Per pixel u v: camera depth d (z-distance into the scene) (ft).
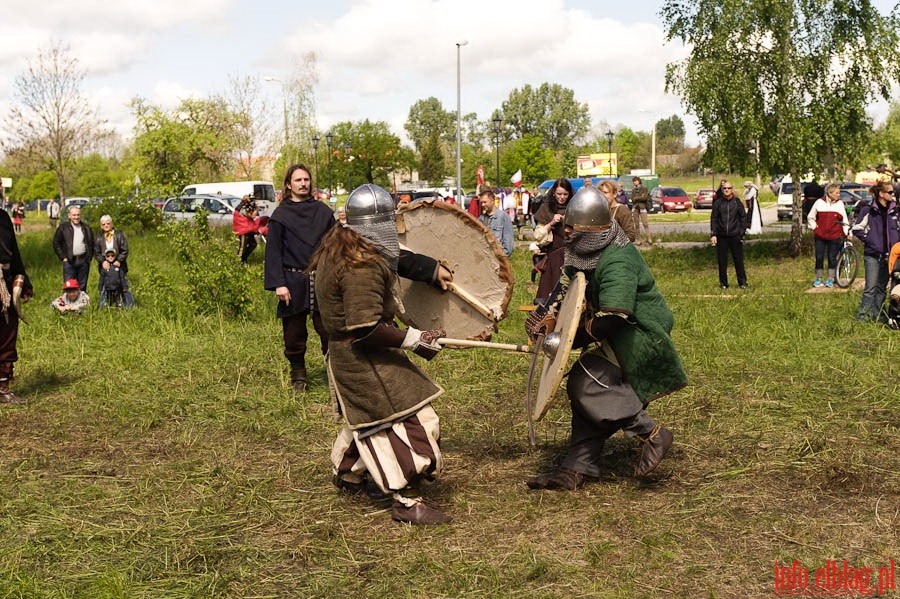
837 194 47.29
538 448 19.06
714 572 12.83
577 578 12.70
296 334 24.35
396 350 14.76
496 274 16.96
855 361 26.32
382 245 14.32
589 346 15.76
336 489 16.71
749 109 62.39
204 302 38.24
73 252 43.45
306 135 146.61
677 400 22.40
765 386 23.71
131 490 16.94
